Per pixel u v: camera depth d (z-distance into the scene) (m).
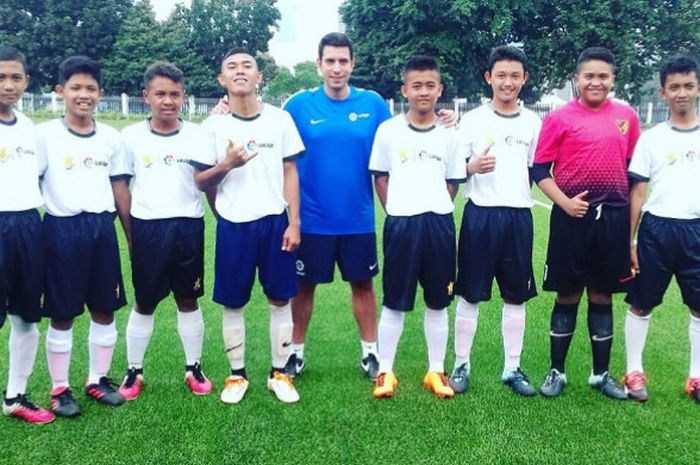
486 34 33.19
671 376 4.29
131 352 3.96
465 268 4.01
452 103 32.09
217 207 3.86
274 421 3.57
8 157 3.38
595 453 3.24
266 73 50.28
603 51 3.79
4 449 3.24
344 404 3.80
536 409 3.75
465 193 4.10
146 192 3.83
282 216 3.90
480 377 4.28
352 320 5.50
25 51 39.38
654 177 3.86
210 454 3.20
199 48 46.66
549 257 3.99
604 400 3.90
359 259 4.22
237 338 3.91
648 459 3.19
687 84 3.72
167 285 3.96
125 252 7.60
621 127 3.82
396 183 3.93
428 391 4.02
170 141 3.88
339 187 4.13
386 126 4.01
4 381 4.08
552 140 3.88
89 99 3.61
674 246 3.81
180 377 4.22
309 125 4.13
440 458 3.18
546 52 33.00
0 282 3.33
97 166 3.67
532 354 4.73
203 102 31.75
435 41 32.44
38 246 3.47
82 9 40.53
